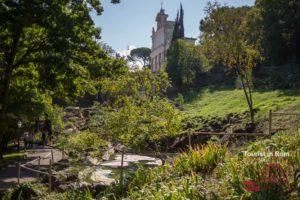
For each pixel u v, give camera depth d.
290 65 50.91
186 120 33.59
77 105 50.91
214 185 9.27
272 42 53.94
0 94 27.92
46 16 26.36
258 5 53.06
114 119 18.67
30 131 36.28
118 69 28.23
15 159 27.67
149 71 19.58
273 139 13.48
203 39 40.41
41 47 28.53
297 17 51.72
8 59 28.61
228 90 56.59
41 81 29.36
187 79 65.00
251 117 31.33
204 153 11.49
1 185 18.38
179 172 11.09
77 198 11.88
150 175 11.24
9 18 26.19
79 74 27.94
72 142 21.00
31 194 14.18
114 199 10.34
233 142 20.52
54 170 18.59
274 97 40.00
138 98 19.12
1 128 27.19
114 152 20.86
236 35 37.78
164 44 101.50
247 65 37.44
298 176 8.17
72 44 28.11
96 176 15.23
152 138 18.55
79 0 29.84
